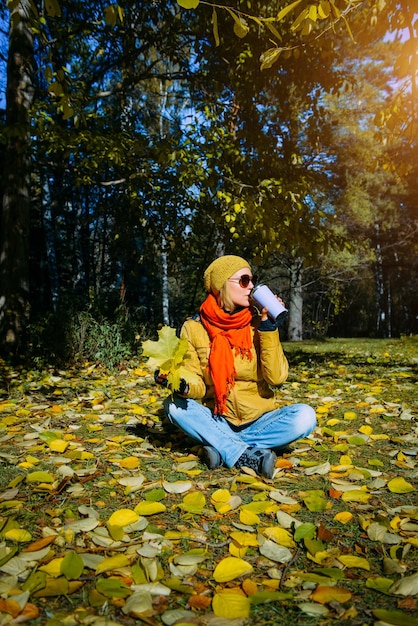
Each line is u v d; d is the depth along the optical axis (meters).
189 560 1.67
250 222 6.63
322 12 2.08
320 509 2.14
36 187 17.44
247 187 7.04
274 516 2.10
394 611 1.39
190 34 8.65
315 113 9.09
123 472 2.66
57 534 1.88
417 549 1.80
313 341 17.56
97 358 6.98
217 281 2.67
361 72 18.20
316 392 5.05
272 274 24.97
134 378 6.16
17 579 1.56
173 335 2.51
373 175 21.02
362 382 5.74
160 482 2.46
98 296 8.41
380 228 25.34
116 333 7.39
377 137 6.01
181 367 2.56
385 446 3.18
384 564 1.67
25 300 8.04
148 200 9.17
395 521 1.98
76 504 2.22
